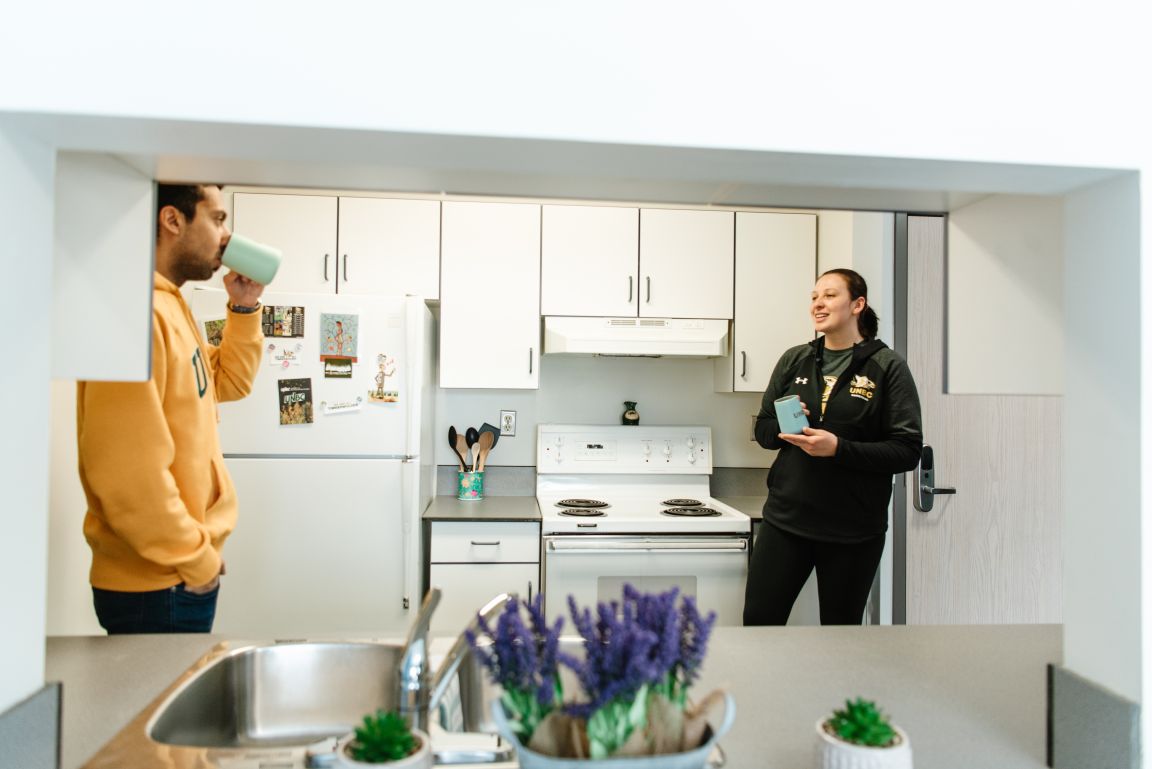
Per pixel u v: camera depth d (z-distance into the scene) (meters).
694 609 0.69
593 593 2.61
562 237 2.89
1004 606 2.65
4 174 0.72
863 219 2.68
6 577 0.74
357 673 1.21
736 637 1.30
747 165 0.84
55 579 1.68
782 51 0.79
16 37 0.70
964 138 0.81
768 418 2.37
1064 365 0.92
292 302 2.46
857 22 0.80
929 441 2.59
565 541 2.57
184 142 0.77
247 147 0.79
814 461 2.19
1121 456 0.83
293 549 2.46
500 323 2.87
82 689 1.03
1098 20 0.83
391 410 2.49
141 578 1.38
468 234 2.86
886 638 1.30
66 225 0.84
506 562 2.63
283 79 0.72
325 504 2.47
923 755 0.87
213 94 0.72
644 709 0.65
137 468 1.29
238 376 1.84
